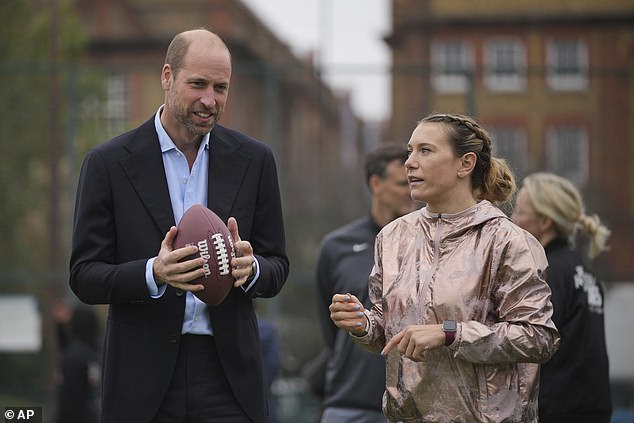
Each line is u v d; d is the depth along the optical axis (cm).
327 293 761
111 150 544
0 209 2494
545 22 3650
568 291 619
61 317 1231
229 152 555
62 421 1051
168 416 529
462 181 497
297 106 3450
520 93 3409
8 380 1834
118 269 520
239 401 537
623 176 3006
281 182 1739
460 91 3484
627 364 1395
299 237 2484
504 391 476
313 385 854
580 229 671
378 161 746
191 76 520
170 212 540
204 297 511
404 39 3691
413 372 482
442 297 476
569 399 609
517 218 657
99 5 3888
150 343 530
